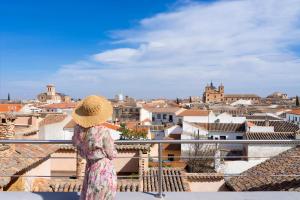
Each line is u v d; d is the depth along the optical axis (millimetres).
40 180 13398
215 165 28875
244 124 44094
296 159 15297
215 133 43188
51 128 33219
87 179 5086
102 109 5016
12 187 10805
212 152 31125
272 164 16062
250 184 14078
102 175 4973
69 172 18125
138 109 73312
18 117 22750
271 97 181375
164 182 15336
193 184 18797
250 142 5906
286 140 5875
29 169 12289
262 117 53594
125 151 18125
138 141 5922
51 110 64312
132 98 128500
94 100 5027
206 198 6215
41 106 72625
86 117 4973
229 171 29250
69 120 34906
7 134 12984
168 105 90750
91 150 4945
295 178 11719
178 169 17031
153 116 71375
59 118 34812
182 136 40375
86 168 5172
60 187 13195
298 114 60656
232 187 15125
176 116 59062
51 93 124562
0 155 11094
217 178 18609
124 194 6340
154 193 6406
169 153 37594
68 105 66938
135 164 18016
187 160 30375
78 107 5180
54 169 18125
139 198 6133
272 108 85250
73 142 5152
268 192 6586
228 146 39312
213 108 82375
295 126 40656
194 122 47438
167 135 42438
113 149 5027
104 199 4973
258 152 32344
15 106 52844
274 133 34188
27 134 17469
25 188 11758
